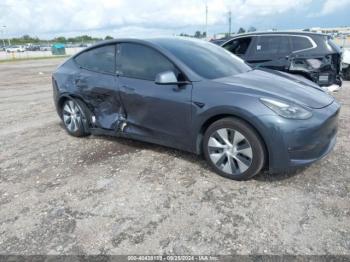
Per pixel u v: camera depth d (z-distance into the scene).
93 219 2.77
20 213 2.93
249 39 7.18
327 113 3.14
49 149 4.55
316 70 6.43
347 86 9.12
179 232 2.54
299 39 6.62
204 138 3.44
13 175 3.75
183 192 3.14
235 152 3.24
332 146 3.38
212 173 3.51
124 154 4.17
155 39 4.08
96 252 2.37
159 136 3.84
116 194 3.16
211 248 2.36
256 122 2.98
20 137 5.23
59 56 45.44
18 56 46.09
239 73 3.89
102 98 4.34
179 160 3.88
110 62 4.28
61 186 3.40
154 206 2.92
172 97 3.53
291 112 2.96
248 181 3.30
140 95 3.82
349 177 3.29
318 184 3.17
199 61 3.78
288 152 2.98
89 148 4.48
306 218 2.65
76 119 4.87
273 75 3.98
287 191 3.07
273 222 2.61
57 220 2.78
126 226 2.65
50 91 10.62
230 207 2.85
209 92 3.30
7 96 9.99
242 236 2.47
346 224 2.55
